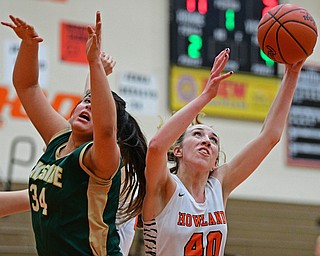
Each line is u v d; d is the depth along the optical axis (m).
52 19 11.67
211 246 5.52
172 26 12.30
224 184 5.89
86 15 11.95
